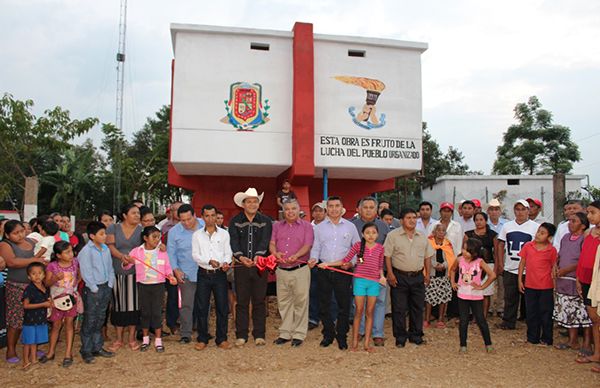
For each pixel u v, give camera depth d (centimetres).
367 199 726
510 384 526
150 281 641
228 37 1085
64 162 3141
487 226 838
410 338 691
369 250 649
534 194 2761
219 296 656
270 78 1098
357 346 661
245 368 573
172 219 816
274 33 1092
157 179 3120
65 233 769
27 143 1912
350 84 1123
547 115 3534
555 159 3469
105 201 3334
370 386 515
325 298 664
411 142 1145
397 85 1148
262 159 1088
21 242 607
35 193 1212
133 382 528
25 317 574
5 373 561
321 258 666
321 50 1116
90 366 584
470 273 649
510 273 780
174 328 741
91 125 1967
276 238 684
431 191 3148
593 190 2733
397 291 669
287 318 686
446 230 812
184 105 1064
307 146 1070
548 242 691
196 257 646
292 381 529
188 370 567
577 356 632
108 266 619
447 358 619
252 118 1086
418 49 1156
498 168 3541
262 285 675
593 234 603
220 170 1210
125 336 735
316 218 800
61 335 748
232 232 671
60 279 588
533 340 694
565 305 655
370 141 1125
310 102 1079
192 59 1071
